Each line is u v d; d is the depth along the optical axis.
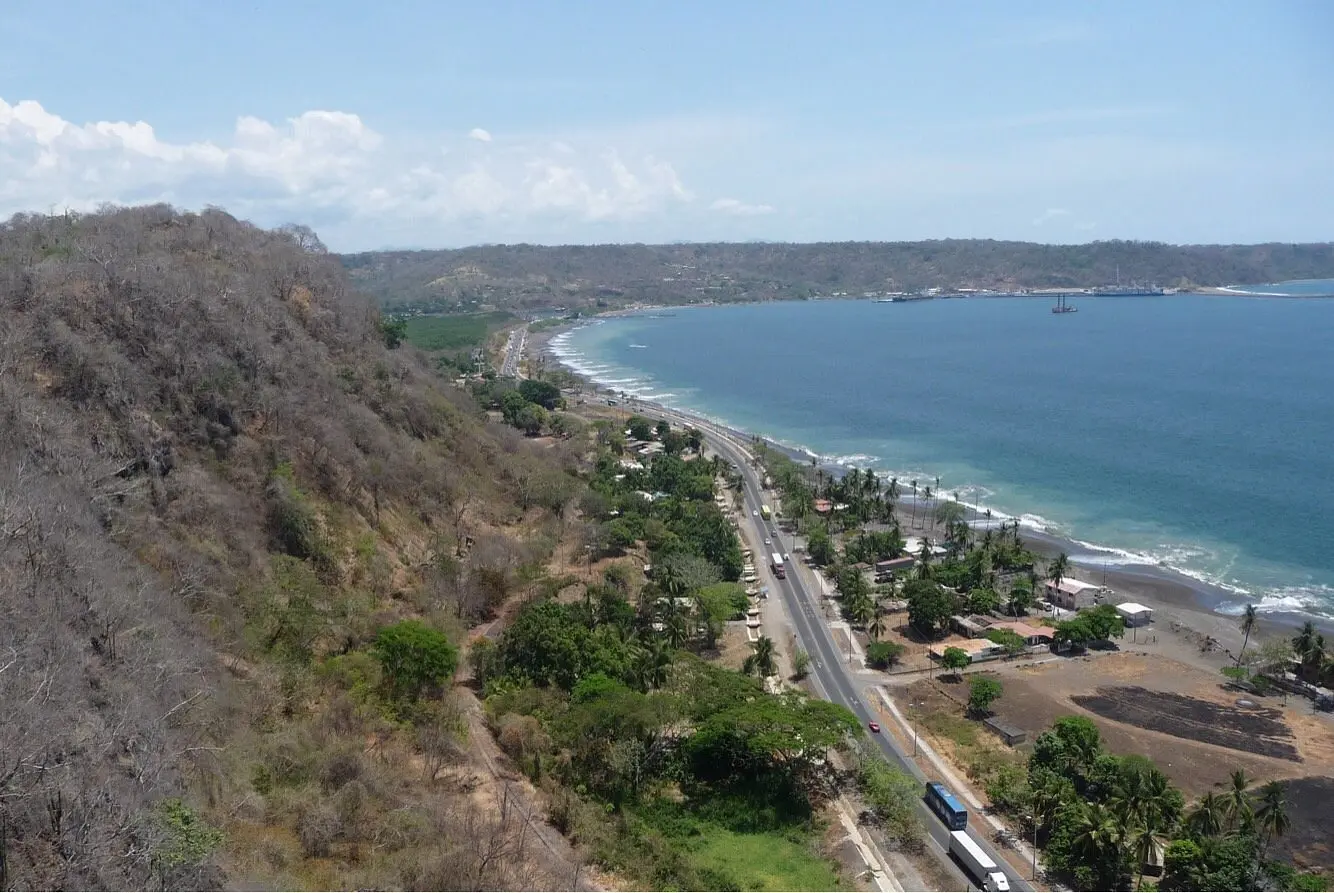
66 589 57.59
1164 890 66.88
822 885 65.88
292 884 48.62
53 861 40.59
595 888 59.19
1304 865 72.38
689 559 128.12
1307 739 93.25
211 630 71.00
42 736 44.03
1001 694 102.75
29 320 86.12
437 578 103.00
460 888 52.78
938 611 119.31
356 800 57.94
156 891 41.91
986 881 67.69
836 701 101.44
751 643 115.06
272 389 101.81
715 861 67.75
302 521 91.75
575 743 76.00
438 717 74.69
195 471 86.31
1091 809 71.69
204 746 55.44
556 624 89.94
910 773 86.06
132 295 95.25
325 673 74.00
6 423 72.44
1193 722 96.81
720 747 78.44
